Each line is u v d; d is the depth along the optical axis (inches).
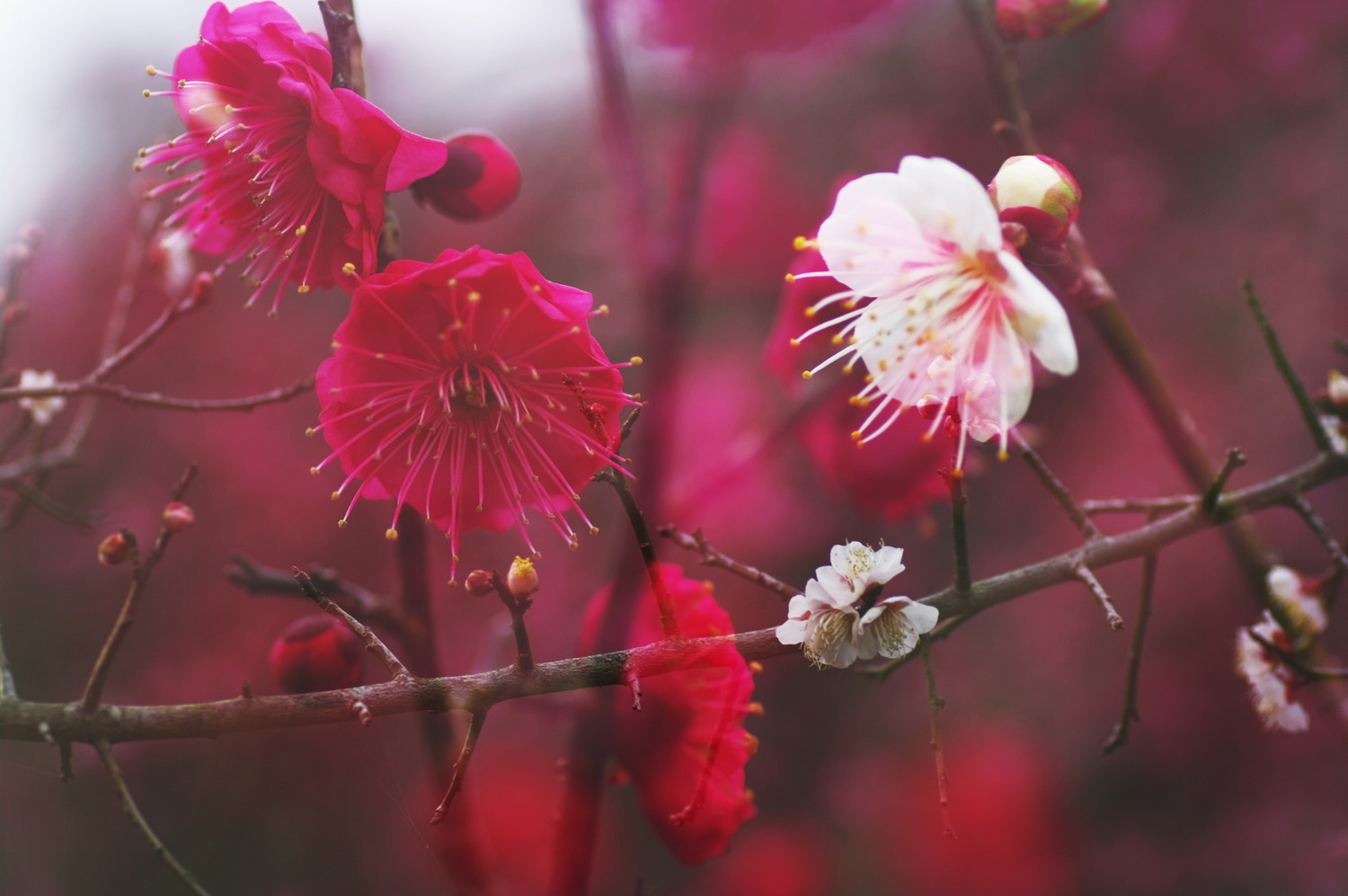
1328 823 19.9
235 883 16.5
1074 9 12.2
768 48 16.1
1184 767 21.1
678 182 15.8
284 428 22.2
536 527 20.6
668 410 14.0
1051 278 12.0
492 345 11.2
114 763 10.6
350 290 11.2
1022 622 23.0
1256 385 22.9
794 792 20.5
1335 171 23.5
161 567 20.7
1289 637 11.9
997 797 20.6
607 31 15.1
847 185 10.9
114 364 11.9
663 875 18.4
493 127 25.0
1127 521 22.2
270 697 10.6
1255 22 22.9
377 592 20.9
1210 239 23.9
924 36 25.3
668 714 11.6
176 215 11.6
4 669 10.8
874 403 13.3
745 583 20.4
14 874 16.4
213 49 11.4
